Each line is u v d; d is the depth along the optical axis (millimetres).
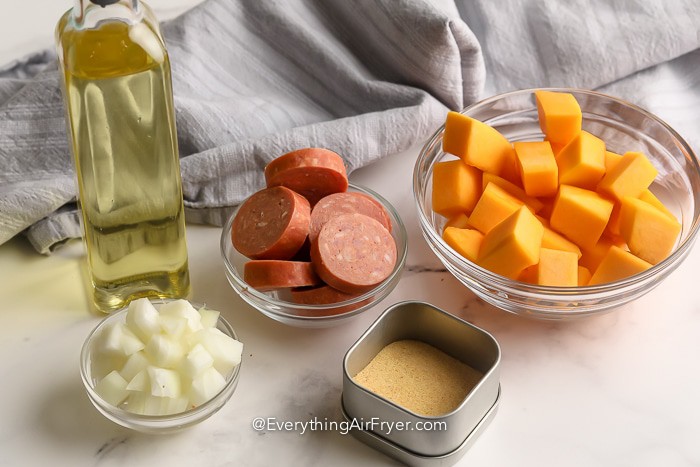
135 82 1188
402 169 1630
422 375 1284
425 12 1544
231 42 1667
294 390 1327
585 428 1273
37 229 1459
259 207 1386
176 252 1364
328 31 1683
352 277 1312
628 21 1688
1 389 1321
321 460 1249
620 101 1504
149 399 1220
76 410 1299
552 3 1701
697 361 1348
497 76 1708
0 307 1419
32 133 1528
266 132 1591
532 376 1334
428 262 1485
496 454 1245
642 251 1333
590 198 1349
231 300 1440
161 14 1834
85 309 1423
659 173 1521
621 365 1346
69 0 1872
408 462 1231
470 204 1412
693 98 1702
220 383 1231
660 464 1235
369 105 1635
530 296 1277
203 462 1248
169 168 1280
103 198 1273
